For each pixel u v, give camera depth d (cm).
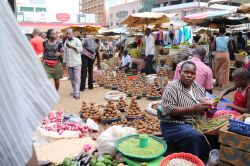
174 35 1596
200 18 1000
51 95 83
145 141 356
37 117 78
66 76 1227
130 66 1288
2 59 71
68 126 472
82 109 583
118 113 562
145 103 744
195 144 354
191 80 380
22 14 4562
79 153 354
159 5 4688
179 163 307
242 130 309
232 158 317
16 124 71
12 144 70
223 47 919
